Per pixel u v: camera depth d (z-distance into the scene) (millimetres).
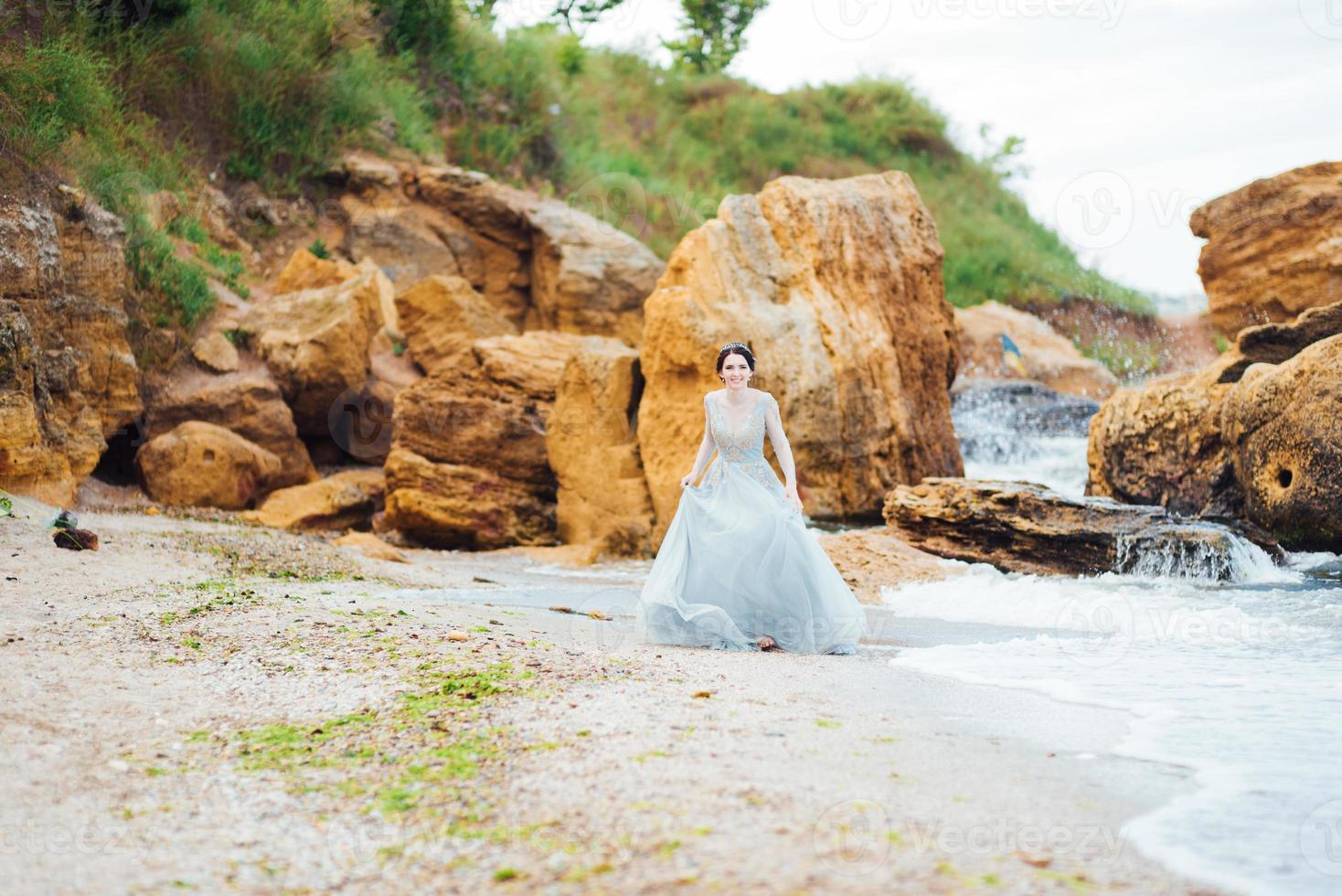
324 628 5891
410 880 2930
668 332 12195
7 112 11492
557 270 19875
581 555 11734
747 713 4398
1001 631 7004
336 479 13656
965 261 31938
